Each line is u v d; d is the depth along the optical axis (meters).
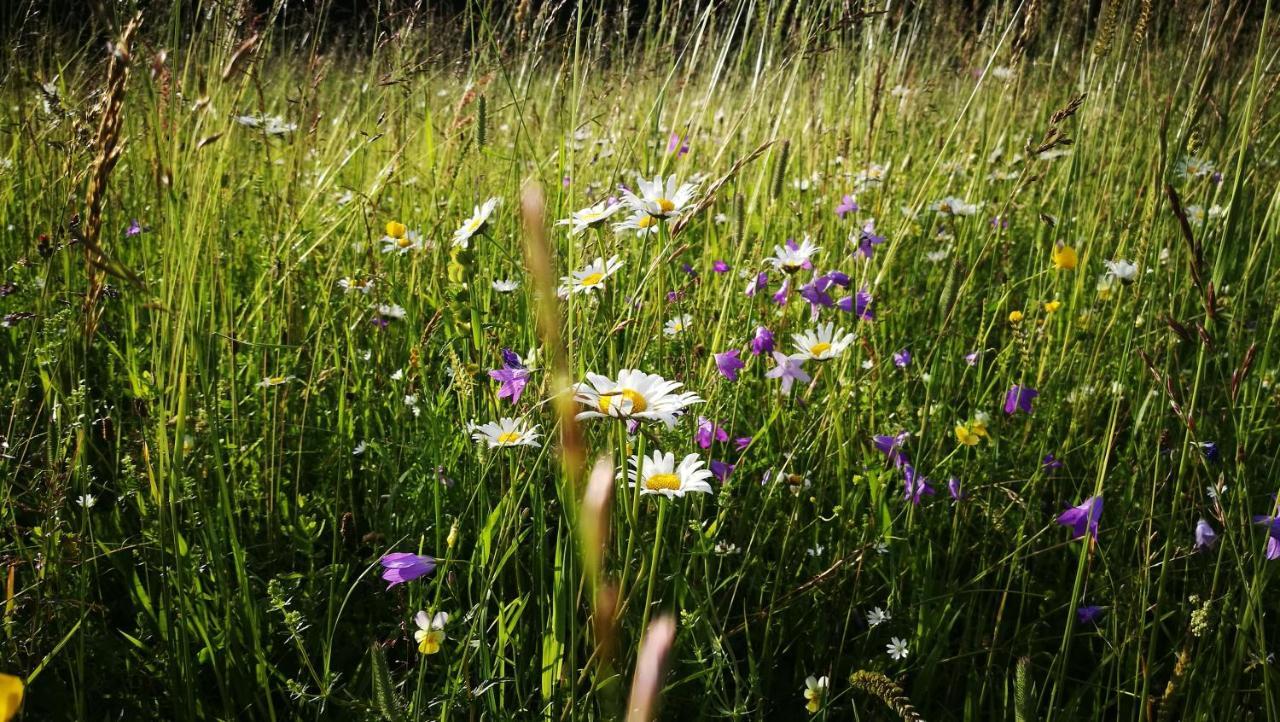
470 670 0.63
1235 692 0.62
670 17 1.07
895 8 1.19
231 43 0.70
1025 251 1.15
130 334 0.84
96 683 0.65
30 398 0.81
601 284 0.68
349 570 0.70
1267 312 0.88
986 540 0.73
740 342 0.81
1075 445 0.81
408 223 1.04
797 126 1.23
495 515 0.63
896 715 0.66
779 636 0.70
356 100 1.09
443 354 0.80
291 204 0.94
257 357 0.85
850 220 1.01
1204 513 0.71
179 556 0.61
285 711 0.65
